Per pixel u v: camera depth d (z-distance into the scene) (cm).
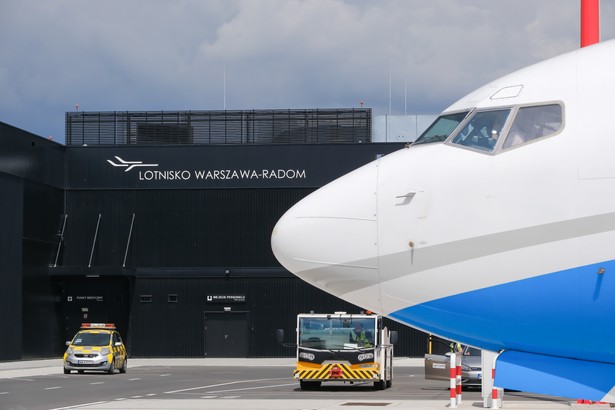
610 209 1209
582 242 1220
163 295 7319
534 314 1257
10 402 3219
